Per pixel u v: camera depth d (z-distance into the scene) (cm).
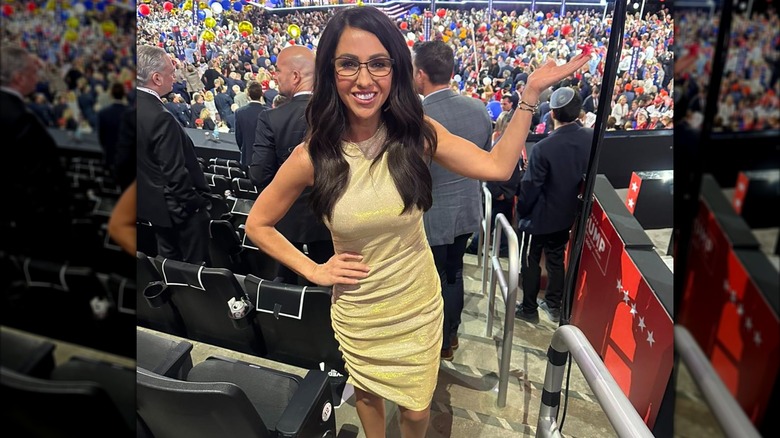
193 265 178
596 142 136
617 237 163
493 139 182
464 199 182
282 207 136
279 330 183
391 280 135
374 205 124
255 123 172
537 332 223
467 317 232
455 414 186
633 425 70
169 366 153
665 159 173
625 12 121
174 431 130
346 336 145
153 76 165
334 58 115
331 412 150
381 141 123
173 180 178
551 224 202
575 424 179
